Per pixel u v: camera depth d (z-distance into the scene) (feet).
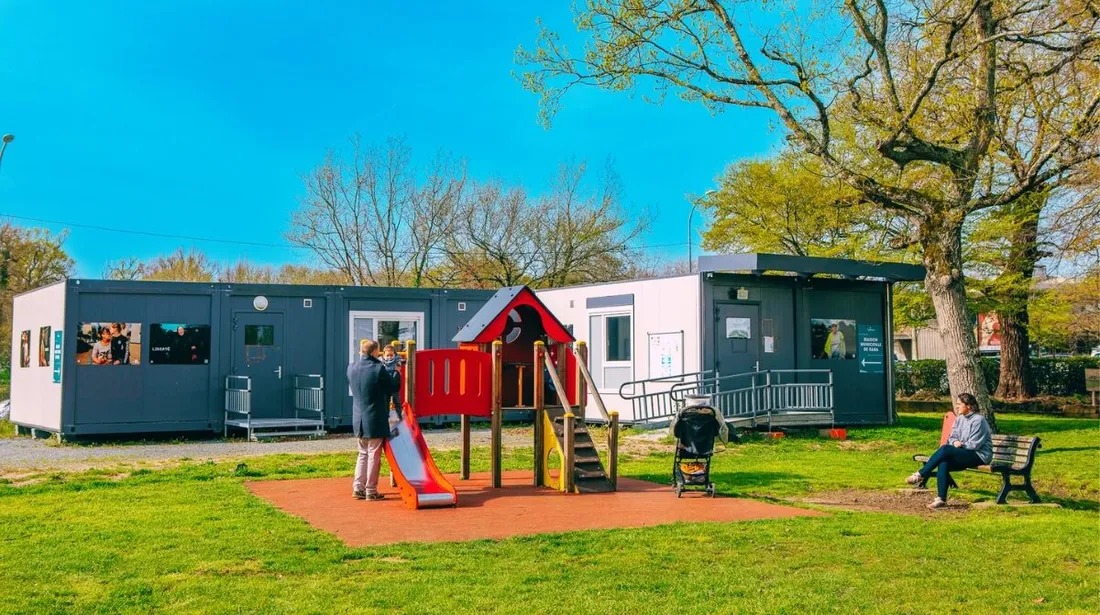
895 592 21.25
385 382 34.86
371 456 35.01
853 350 68.08
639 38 53.06
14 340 70.69
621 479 42.19
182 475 40.60
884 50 52.70
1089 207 51.72
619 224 130.62
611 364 70.28
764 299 65.00
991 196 55.26
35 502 33.17
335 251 131.54
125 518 29.91
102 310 58.08
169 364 59.72
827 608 19.90
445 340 68.54
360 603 19.93
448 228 129.08
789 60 52.90
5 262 136.05
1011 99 57.31
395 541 27.04
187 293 60.54
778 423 62.13
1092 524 30.32
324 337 64.64
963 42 54.34
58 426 57.26
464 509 33.06
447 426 68.80
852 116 58.70
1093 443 55.93
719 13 52.42
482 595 20.65
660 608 19.79
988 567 23.84
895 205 56.90
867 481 41.34
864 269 63.36
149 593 20.58
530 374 42.16
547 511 32.73
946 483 35.14
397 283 132.26
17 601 19.74
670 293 65.26
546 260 130.11
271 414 62.69
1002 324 97.40
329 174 130.72
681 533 28.09
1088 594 21.25
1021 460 35.70
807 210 90.94
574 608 19.71
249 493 35.76
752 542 26.78
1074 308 90.22
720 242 101.65
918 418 76.48
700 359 62.44
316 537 27.09
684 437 37.32
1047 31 47.91
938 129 57.00
